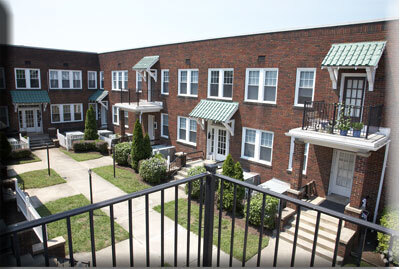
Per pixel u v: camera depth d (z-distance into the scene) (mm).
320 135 10008
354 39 10672
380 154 10102
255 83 14359
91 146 21953
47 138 23953
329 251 8789
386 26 9891
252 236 9664
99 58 27656
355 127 9375
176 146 19453
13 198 10469
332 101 11477
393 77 9820
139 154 16391
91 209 2379
